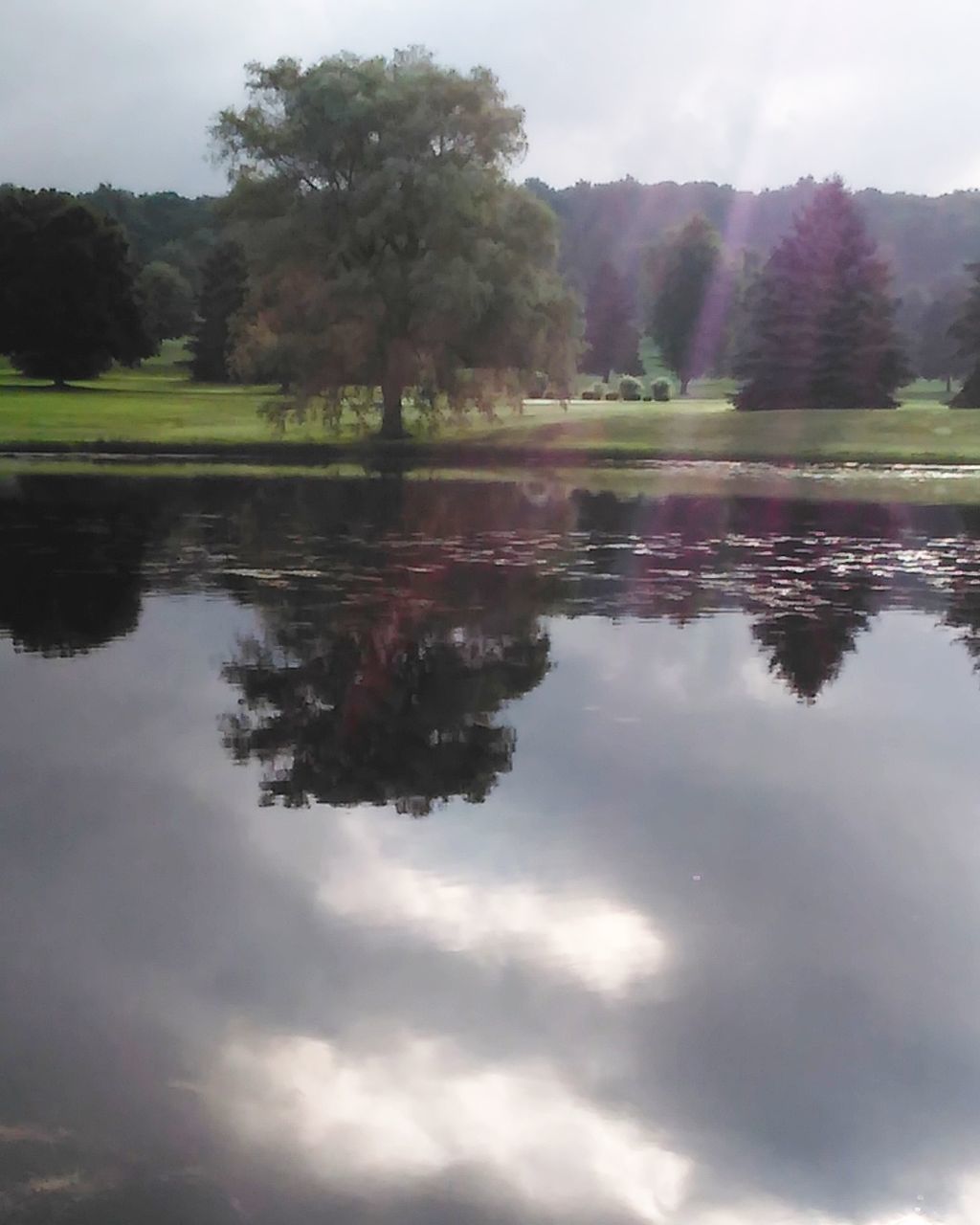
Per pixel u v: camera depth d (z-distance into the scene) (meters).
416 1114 3.10
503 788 5.46
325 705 6.82
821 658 8.16
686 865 4.62
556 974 3.78
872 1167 2.94
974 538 15.05
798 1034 3.48
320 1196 2.79
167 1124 3.02
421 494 20.78
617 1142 3.00
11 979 3.69
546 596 10.39
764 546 14.12
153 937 3.96
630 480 24.31
